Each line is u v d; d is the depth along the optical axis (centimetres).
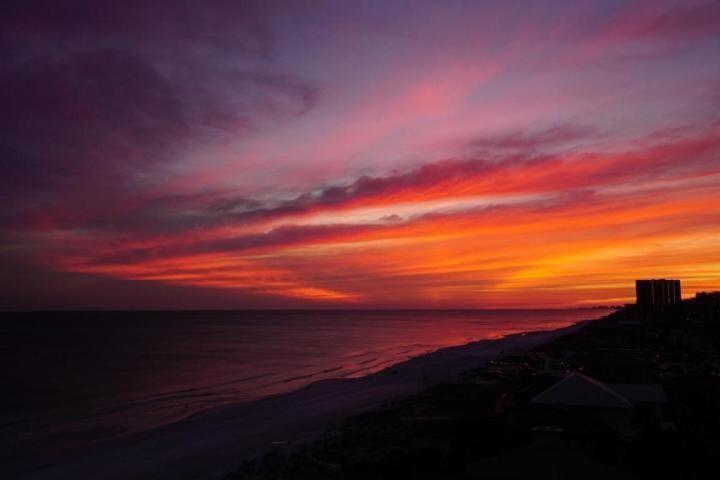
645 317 13212
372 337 14838
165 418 4428
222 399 5300
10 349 11231
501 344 10450
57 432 3931
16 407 5009
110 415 4600
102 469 2866
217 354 10031
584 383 2444
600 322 15975
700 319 10444
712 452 1980
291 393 5316
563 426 2158
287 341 13325
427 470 2097
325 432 3195
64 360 9088
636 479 1124
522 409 2447
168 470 2781
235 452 3027
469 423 2420
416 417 3319
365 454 2442
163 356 9694
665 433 2238
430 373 6206
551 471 1141
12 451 3353
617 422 2288
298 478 2264
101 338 14625
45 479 2738
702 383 3872
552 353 7038
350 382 5856
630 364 4372
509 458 1211
